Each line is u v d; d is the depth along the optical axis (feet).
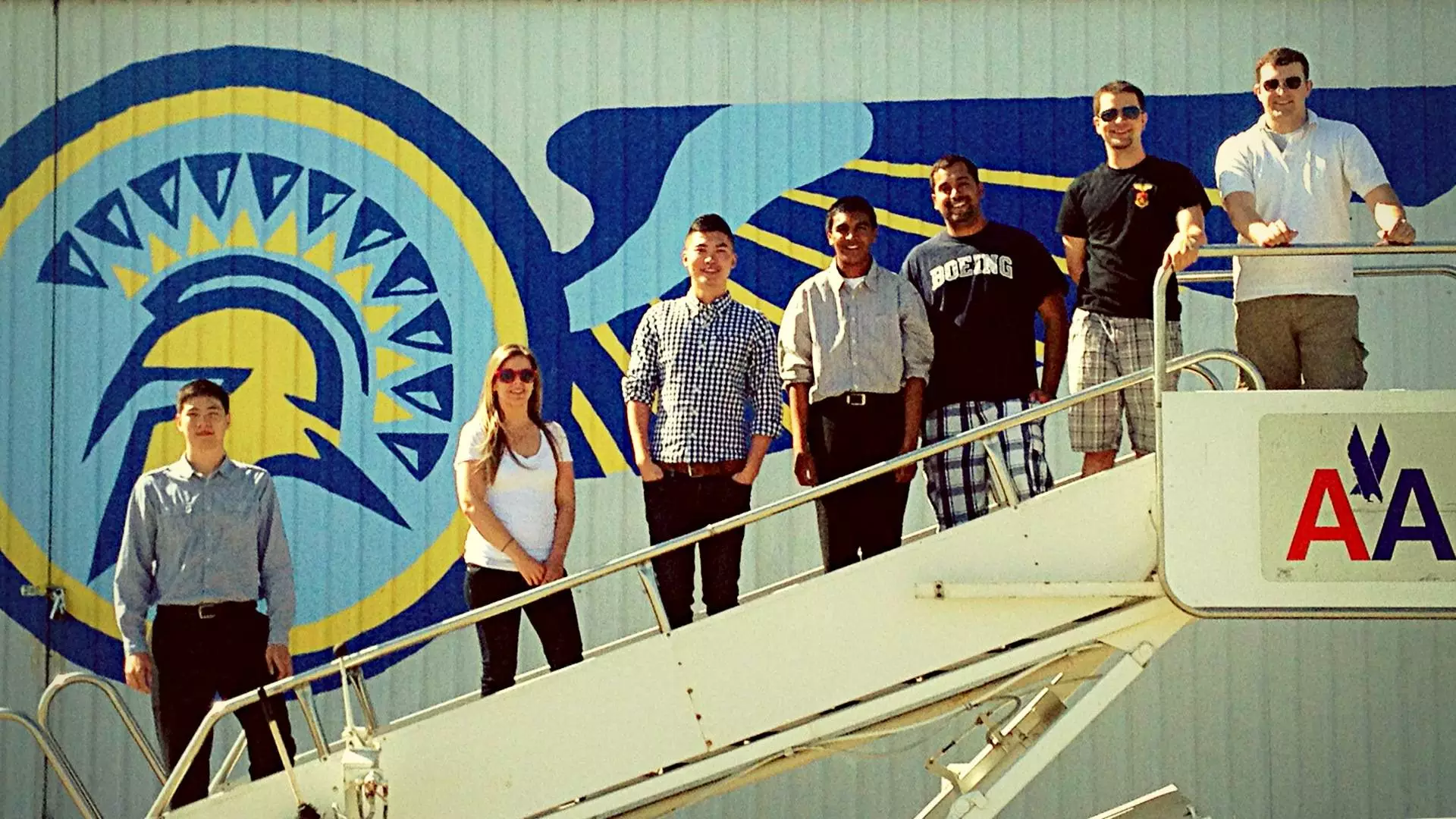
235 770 20.24
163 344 21.11
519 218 21.20
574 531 20.85
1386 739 20.40
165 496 16.28
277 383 21.08
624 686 14.39
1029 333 16.67
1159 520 13.88
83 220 21.24
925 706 15.38
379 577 20.86
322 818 14.70
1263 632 20.57
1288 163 15.43
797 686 14.29
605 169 21.20
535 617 15.75
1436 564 13.74
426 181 21.25
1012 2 21.01
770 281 21.08
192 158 21.27
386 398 21.07
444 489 20.98
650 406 16.58
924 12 21.08
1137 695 20.62
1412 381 20.75
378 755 14.15
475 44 21.29
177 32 21.34
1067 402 14.29
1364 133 20.95
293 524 20.93
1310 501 13.80
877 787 20.42
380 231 21.22
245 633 16.37
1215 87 20.95
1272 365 15.48
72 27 21.36
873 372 16.15
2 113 21.33
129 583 16.22
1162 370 14.05
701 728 14.32
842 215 16.16
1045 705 15.52
